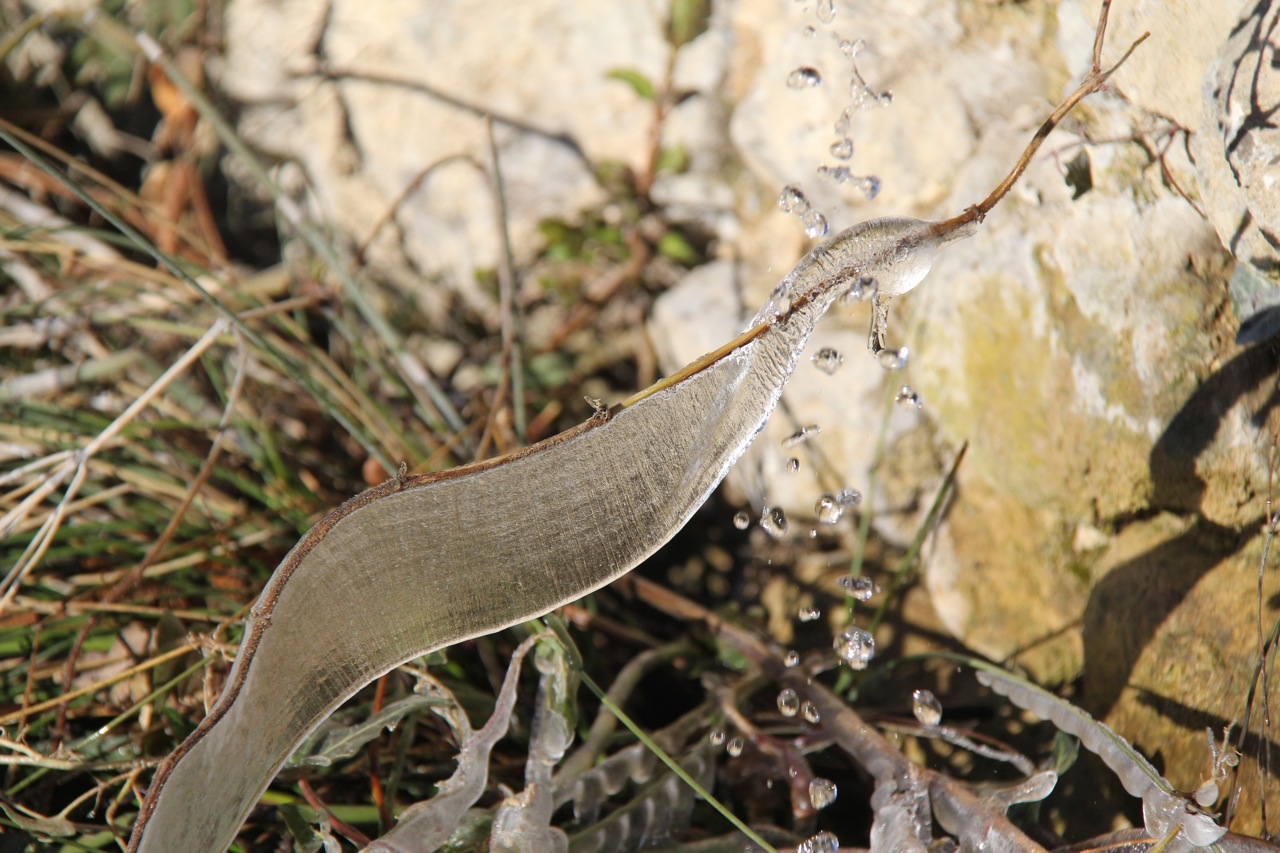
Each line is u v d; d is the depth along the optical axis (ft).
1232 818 1.38
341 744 1.41
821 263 1.28
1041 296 1.52
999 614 1.57
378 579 1.28
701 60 1.73
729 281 1.74
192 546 1.63
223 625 1.52
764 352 1.27
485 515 1.28
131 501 1.67
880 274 1.28
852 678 1.59
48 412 1.70
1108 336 1.49
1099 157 1.48
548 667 1.43
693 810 1.50
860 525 1.64
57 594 1.60
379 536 1.27
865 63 1.59
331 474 1.74
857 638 1.46
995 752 1.47
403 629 1.29
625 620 1.68
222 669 1.53
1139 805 1.44
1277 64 1.35
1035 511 1.55
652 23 1.74
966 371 1.57
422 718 1.54
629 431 1.28
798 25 1.65
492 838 1.40
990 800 1.41
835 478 1.64
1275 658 1.38
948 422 1.59
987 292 1.55
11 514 1.55
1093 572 1.52
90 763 1.46
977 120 1.55
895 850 1.39
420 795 1.50
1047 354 1.52
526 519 1.28
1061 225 1.50
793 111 1.66
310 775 1.47
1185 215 1.44
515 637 1.57
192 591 1.59
